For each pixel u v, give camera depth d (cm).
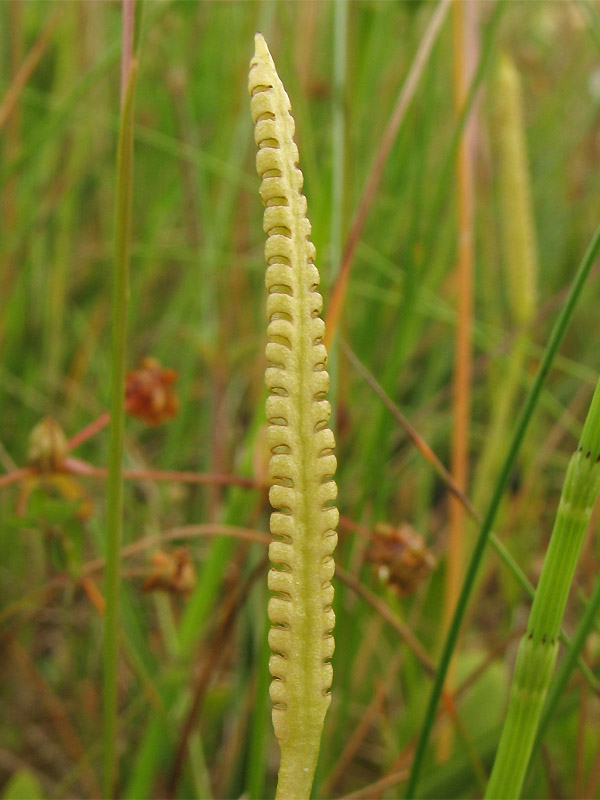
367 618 14
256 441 9
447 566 13
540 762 11
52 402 17
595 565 14
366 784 14
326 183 9
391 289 15
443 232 15
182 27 16
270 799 13
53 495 9
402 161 14
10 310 16
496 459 14
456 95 12
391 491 17
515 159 12
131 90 6
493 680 13
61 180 18
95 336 18
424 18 18
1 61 18
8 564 15
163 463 16
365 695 14
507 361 15
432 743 12
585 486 5
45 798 14
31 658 15
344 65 10
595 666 11
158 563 9
